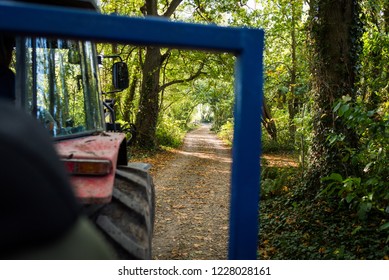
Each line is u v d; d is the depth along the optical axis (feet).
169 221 27.76
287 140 80.23
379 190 18.75
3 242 2.53
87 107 12.92
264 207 30.30
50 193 2.62
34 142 2.64
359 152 24.30
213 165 61.00
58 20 4.18
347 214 24.40
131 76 82.74
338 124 26.84
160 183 42.93
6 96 11.11
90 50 13.50
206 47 4.71
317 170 28.25
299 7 68.03
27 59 10.54
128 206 9.27
